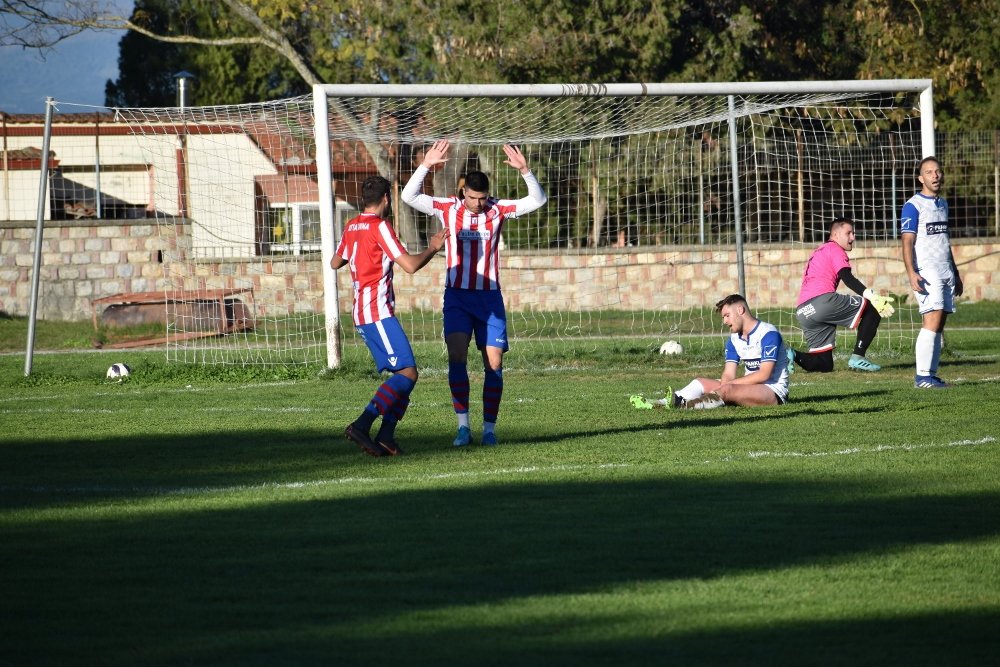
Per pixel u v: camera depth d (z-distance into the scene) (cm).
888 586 1711
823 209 9256
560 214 8994
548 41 9344
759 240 8612
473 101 7162
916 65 9881
